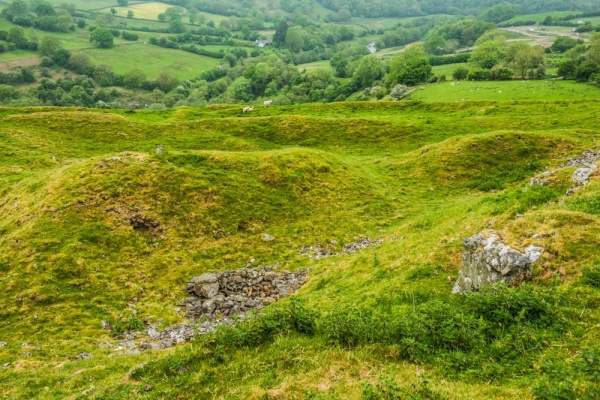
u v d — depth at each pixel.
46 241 28.94
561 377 10.41
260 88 195.62
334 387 12.48
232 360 15.18
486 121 66.69
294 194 40.88
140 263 29.73
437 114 77.25
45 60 191.12
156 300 26.64
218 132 67.50
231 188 38.94
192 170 39.84
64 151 58.22
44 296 25.03
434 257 21.84
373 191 44.47
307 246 34.19
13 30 196.25
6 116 67.75
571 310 13.29
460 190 45.84
